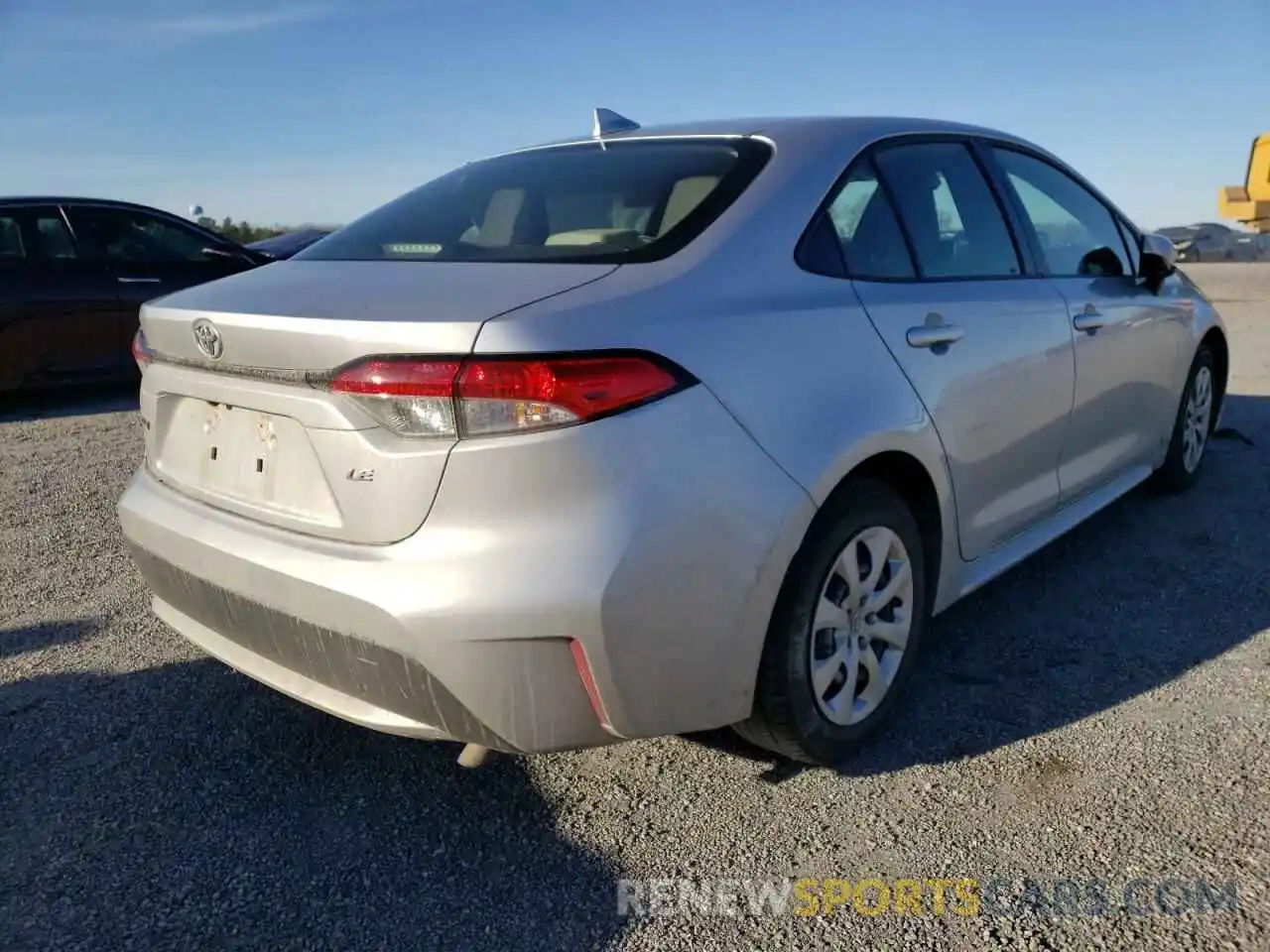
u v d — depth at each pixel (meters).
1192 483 4.88
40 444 6.44
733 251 2.46
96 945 2.12
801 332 2.45
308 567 2.17
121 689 3.19
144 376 2.81
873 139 3.01
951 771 2.65
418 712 2.15
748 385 2.28
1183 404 4.56
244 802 2.60
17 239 7.57
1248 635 3.35
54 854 2.41
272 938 2.14
